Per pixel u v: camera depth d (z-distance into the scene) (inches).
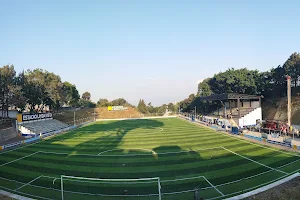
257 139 1582.2
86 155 1310.3
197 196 652.1
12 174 1007.6
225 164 1055.6
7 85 2225.6
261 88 3053.6
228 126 2096.5
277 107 2770.7
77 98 5196.9
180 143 1573.6
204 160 1131.9
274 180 841.5
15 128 2102.6
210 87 3821.4
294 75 2721.5
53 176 966.4
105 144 1622.8
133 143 1628.9
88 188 822.5
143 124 2908.5
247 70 3240.7
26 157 1304.1
